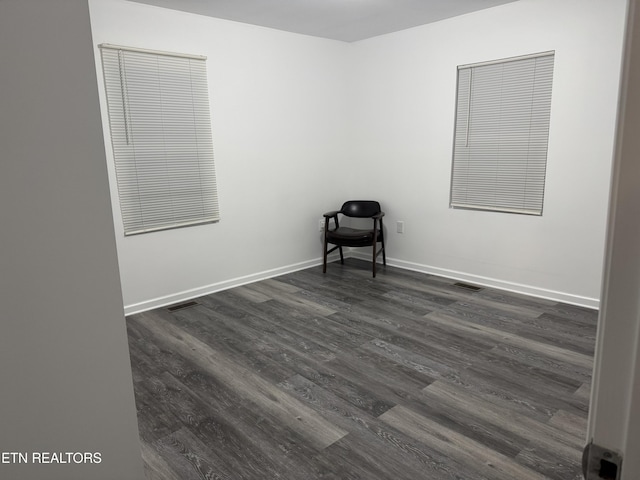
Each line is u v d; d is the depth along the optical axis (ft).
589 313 11.38
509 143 12.54
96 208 2.64
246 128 13.75
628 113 1.23
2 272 2.35
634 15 1.20
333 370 8.79
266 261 14.97
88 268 2.65
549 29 11.30
